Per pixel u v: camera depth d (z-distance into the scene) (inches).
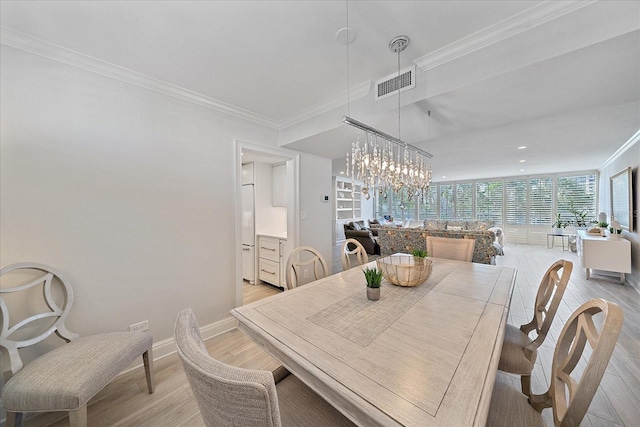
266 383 20.3
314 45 62.6
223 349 86.5
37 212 61.1
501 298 56.0
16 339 57.6
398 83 74.9
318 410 37.8
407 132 104.3
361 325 43.9
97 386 48.5
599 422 55.2
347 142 111.8
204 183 92.3
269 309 51.4
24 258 59.4
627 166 154.0
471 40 60.5
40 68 61.2
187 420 57.8
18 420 48.6
